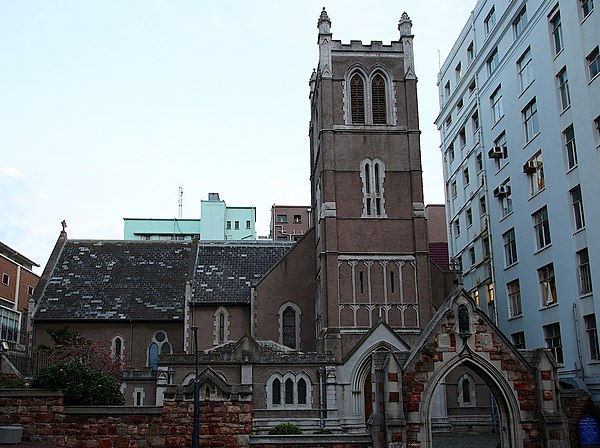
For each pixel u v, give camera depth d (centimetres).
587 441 2878
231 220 12012
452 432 4491
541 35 4341
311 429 4100
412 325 4738
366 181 5025
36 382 2798
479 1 5634
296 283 5309
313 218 5566
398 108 5200
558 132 4119
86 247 6125
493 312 5325
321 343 4697
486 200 5419
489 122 5406
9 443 2214
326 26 5288
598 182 3609
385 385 2384
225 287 5538
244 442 2338
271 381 4275
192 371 4278
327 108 5125
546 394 2419
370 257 4859
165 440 2330
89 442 2325
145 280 5781
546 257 4322
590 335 3794
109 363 4622
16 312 6097
